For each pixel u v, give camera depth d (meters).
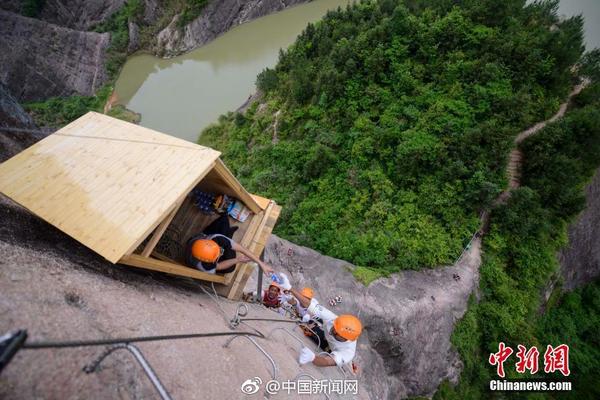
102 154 5.39
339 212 18.25
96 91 41.91
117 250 4.26
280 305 8.30
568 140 15.89
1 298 2.96
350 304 12.49
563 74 17.88
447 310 13.77
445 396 13.61
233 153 27.34
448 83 19.09
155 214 4.59
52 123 38.03
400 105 19.70
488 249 15.95
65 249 4.66
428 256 14.86
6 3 44.47
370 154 19.22
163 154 5.43
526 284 15.62
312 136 22.30
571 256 18.73
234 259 6.37
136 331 3.67
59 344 2.29
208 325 4.69
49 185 4.94
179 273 5.43
